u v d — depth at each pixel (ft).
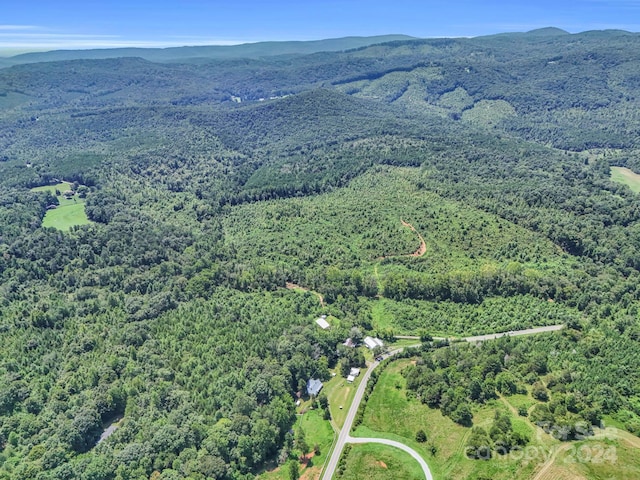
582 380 528.63
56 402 505.66
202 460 426.51
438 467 433.89
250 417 488.44
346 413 516.32
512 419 465.47
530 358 566.36
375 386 554.05
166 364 570.46
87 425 476.13
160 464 433.07
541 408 464.65
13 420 485.56
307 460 459.73
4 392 508.53
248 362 562.25
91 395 514.68
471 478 409.28
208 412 498.28
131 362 570.05
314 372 571.69
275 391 523.70
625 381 529.45
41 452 445.37
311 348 594.65
